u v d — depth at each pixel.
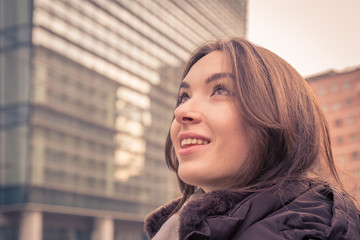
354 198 0.97
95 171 26.95
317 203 0.76
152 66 32.44
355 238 0.68
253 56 0.92
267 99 0.87
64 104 25.70
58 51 25.59
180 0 36.38
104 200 27.08
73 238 25.45
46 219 23.94
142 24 31.83
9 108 24.27
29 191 22.94
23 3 24.62
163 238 0.93
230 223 0.71
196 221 0.73
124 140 29.39
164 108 33.25
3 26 24.75
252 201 0.75
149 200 30.20
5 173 23.56
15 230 23.12
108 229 26.89
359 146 40.59
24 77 24.20
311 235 0.65
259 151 0.82
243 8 46.25
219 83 0.89
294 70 1.00
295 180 0.82
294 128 0.87
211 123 0.84
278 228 0.68
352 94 42.16
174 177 1.26
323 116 1.01
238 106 0.84
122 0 30.22
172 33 34.62
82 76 26.97
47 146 24.50
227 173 0.83
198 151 0.85
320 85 43.84
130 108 30.20
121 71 29.77
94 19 27.94
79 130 26.47
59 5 25.72
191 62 1.08
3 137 24.02
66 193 24.81
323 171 0.95
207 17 39.28
